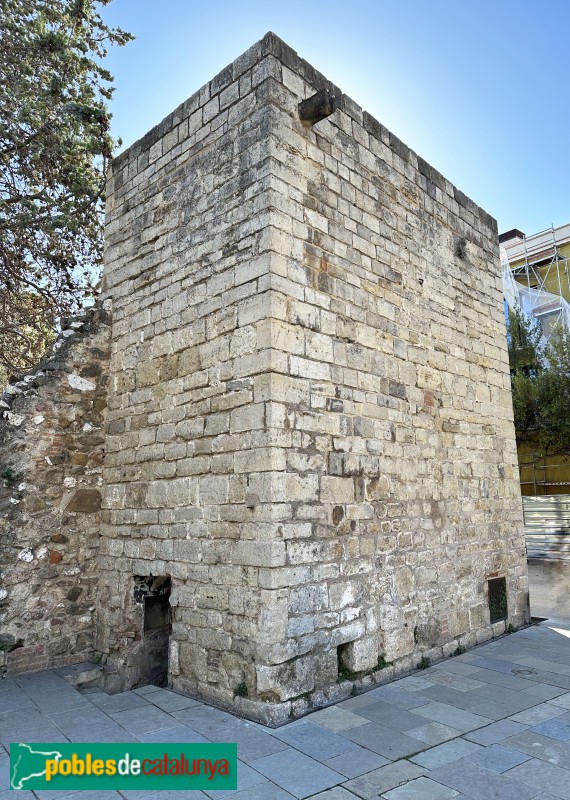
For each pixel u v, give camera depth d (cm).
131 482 677
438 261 805
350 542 578
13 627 637
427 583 680
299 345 556
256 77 592
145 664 660
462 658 683
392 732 460
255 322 545
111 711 509
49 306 1148
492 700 535
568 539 1530
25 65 1001
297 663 504
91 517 714
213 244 611
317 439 559
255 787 373
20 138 1023
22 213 992
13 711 509
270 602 491
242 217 580
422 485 699
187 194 659
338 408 589
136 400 691
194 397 604
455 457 769
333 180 636
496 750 427
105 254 789
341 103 575
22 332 1189
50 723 480
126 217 757
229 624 525
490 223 960
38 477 681
